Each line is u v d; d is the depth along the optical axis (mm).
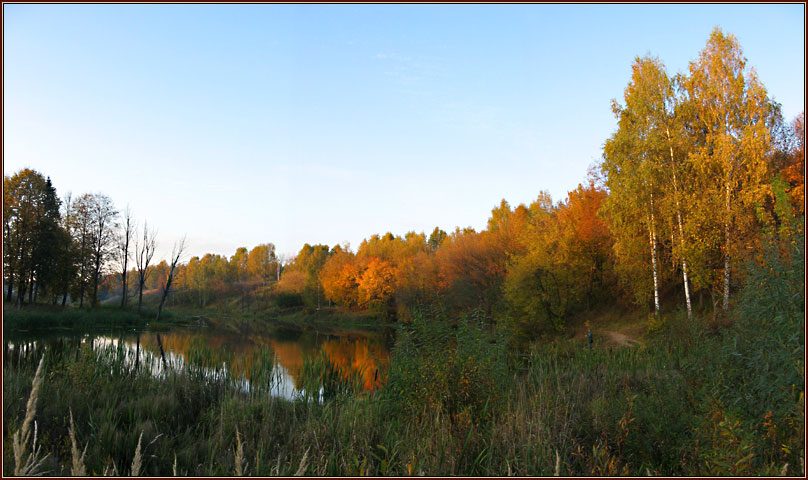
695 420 6004
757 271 5887
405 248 73750
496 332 9812
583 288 31859
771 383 5094
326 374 13719
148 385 11562
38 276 39906
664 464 5734
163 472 6535
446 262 49156
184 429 8984
